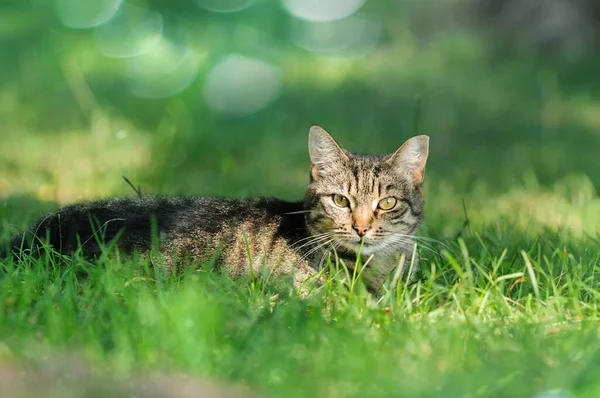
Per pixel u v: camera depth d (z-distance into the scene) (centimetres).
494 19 2245
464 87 1786
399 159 717
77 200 924
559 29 2041
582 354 500
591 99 1731
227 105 1579
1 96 1459
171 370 459
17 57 1748
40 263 608
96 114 1320
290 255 675
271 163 1246
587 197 1048
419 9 2452
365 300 607
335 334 505
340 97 1741
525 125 1518
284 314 540
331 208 691
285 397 436
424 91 1762
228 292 587
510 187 1152
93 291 575
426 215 943
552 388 455
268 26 2384
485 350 509
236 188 1080
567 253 734
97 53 1859
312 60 2177
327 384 453
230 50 1928
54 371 453
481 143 1426
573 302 596
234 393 443
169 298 550
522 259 732
